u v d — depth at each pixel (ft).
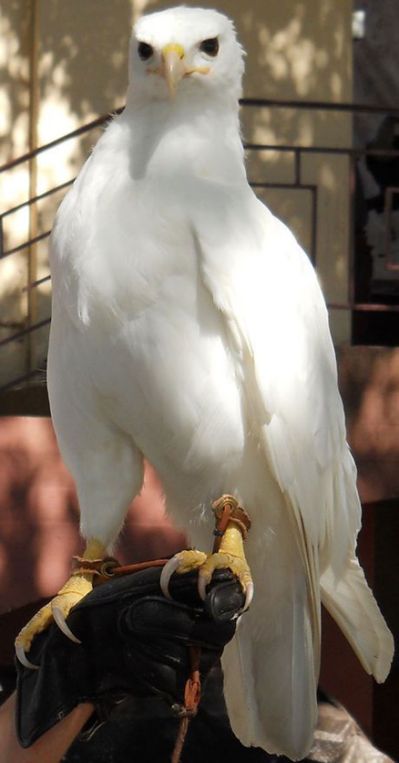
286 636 17.39
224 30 16.47
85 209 15.78
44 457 26.20
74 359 15.99
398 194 40.55
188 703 13.65
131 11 35.01
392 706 33.17
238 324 15.57
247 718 17.61
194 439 16.03
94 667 13.84
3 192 35.09
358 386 27.96
